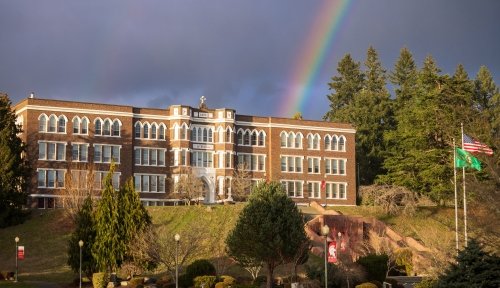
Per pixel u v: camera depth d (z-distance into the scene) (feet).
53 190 336.49
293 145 397.39
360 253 265.75
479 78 446.60
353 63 572.51
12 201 292.61
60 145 342.03
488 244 137.69
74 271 221.87
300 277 212.23
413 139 358.84
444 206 347.15
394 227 315.58
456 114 317.22
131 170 357.20
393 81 543.39
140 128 363.76
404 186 356.79
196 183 352.08
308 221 295.89
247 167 385.29
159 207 304.91
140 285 205.16
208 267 208.23
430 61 510.17
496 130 189.98
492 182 151.53
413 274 245.86
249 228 196.13
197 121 374.84
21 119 343.67
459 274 134.82
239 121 386.73
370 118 477.36
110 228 218.79
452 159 333.62
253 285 189.67
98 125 352.08
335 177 403.75
